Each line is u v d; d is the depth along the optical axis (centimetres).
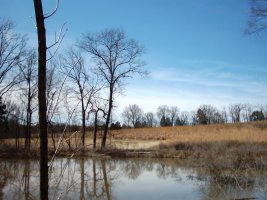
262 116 9356
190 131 6116
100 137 5284
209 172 2211
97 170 2467
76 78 3456
